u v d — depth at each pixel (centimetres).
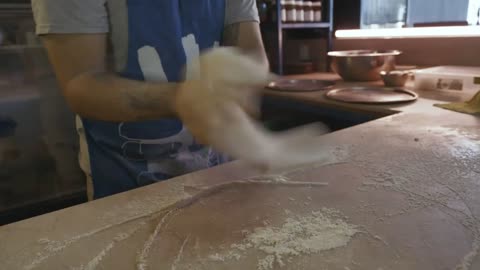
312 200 54
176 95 51
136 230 48
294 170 64
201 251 43
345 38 197
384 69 156
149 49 74
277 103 144
